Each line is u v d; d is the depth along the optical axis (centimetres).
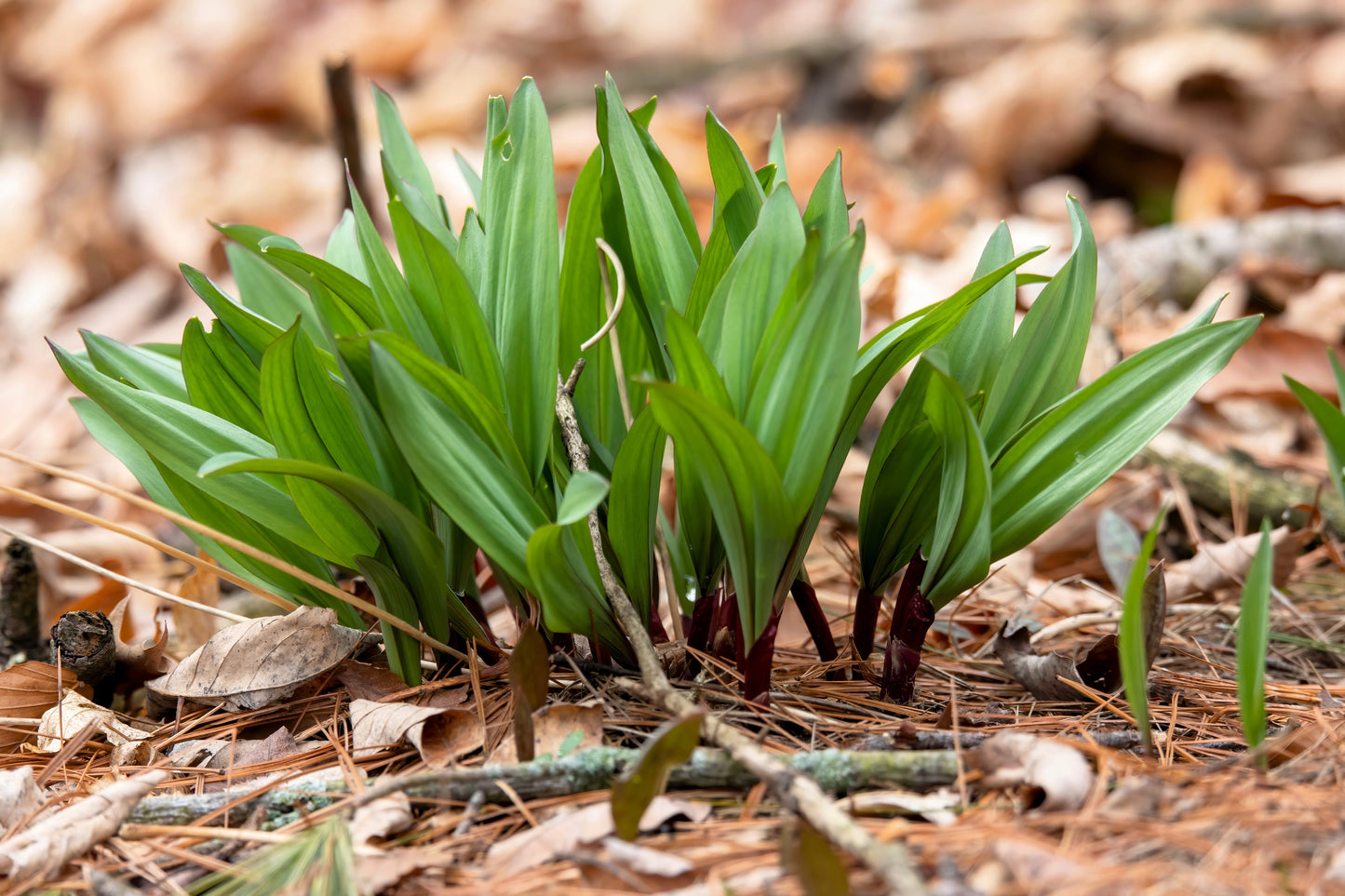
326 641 134
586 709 127
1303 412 166
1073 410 129
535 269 130
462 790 126
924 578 130
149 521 165
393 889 122
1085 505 155
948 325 129
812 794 121
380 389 125
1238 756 126
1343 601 148
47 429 204
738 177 130
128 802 125
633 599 131
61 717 132
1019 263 126
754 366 126
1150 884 119
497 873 122
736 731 124
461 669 134
